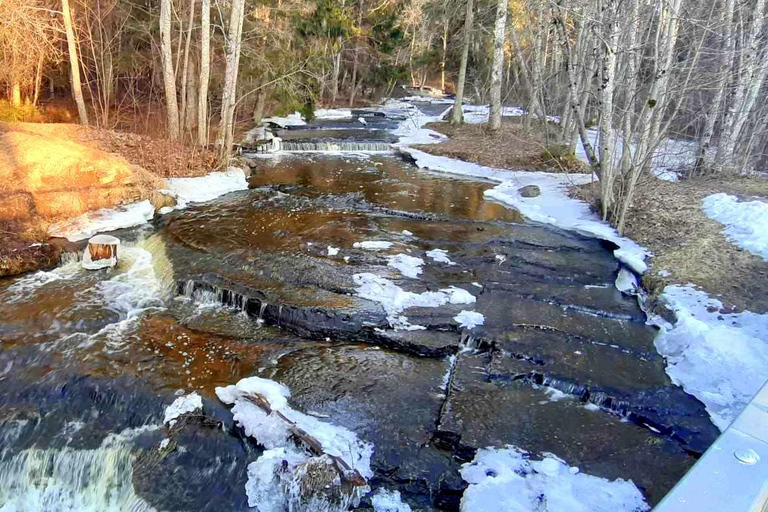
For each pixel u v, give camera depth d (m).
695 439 4.79
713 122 12.31
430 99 36.47
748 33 12.59
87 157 10.13
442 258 8.57
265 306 6.75
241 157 15.22
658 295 7.16
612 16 9.46
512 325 6.61
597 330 6.59
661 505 1.27
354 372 5.71
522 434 4.85
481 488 4.20
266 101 22.39
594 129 20.17
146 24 18.17
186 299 7.31
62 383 5.38
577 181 13.46
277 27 19.23
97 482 4.73
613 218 10.09
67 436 4.90
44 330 6.27
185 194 11.36
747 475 1.34
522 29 19.97
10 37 13.80
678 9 9.01
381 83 33.72
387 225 10.19
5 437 4.88
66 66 19.75
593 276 8.06
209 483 4.50
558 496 4.13
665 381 5.58
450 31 30.80
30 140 9.96
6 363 5.67
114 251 8.02
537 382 5.62
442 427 4.89
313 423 4.86
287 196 12.06
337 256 8.41
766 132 14.05
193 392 5.27
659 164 12.80
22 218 8.52
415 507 4.19
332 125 23.27
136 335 6.31
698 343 5.95
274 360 5.88
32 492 4.79
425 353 6.11
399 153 18.12
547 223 10.62
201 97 13.79
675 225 9.17
